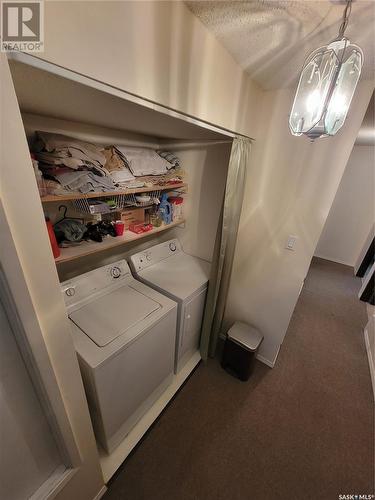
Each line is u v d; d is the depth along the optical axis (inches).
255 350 70.4
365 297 129.0
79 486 41.0
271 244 70.1
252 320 82.0
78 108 36.9
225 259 68.7
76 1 21.2
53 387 30.0
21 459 31.3
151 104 31.9
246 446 57.2
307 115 31.8
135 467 51.8
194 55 35.1
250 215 71.1
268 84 55.0
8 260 21.8
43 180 40.9
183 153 78.6
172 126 48.6
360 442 59.8
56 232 52.7
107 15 23.7
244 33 36.4
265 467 53.4
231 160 55.6
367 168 163.9
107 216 63.6
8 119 19.4
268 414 65.3
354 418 65.9
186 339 70.5
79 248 52.4
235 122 51.8
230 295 84.7
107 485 48.8
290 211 64.3
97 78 24.7
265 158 64.0
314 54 29.9
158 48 29.7
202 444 56.9
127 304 56.5
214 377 75.7
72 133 52.4
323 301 128.3
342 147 53.6
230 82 45.5
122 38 25.7
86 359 40.8
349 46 27.8
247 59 44.1
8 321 24.9
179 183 75.0
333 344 95.5
